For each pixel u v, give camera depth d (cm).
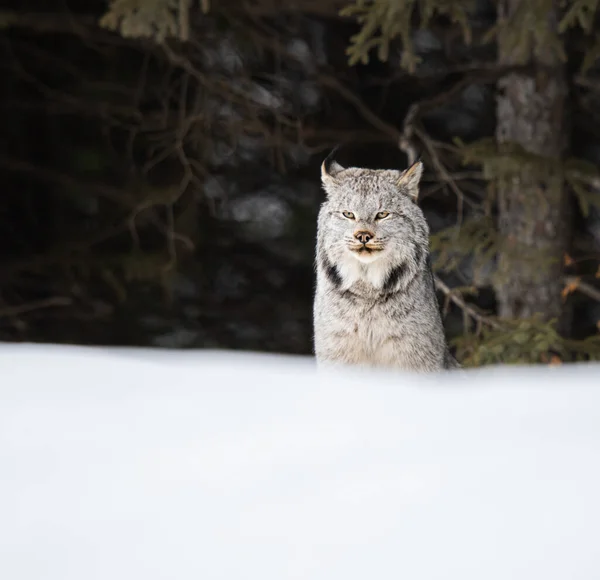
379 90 2334
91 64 2298
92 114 2212
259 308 2486
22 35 2261
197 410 528
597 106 2166
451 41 2005
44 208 2383
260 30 2148
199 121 1947
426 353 895
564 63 1569
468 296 2200
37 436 492
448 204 2295
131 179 2212
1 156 2297
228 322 2473
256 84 2188
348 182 898
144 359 670
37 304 2152
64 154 2341
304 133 1994
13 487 430
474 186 1852
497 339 1354
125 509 404
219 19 1998
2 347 735
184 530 383
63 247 2241
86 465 450
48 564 364
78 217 2394
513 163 1448
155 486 425
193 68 1850
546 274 1523
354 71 2325
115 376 607
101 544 376
